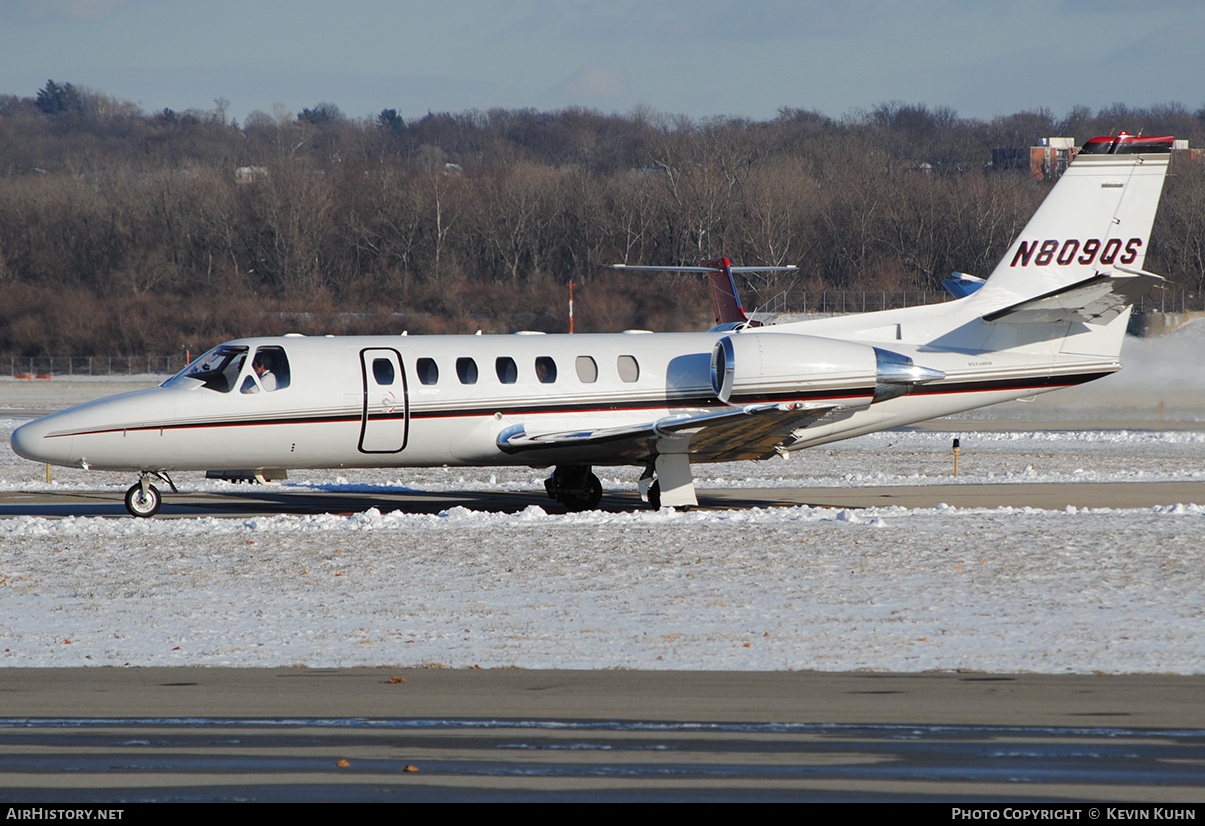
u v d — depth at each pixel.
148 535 69.62
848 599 51.12
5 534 69.94
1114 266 89.38
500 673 39.38
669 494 83.94
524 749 31.55
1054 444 140.50
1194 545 63.97
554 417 83.31
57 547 65.62
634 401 84.44
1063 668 39.44
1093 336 88.69
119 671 39.97
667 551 63.00
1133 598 51.12
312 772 29.89
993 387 87.62
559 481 88.75
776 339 83.00
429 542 66.44
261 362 80.38
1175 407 192.38
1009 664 40.00
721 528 70.62
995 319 85.88
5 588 54.91
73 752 31.53
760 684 37.72
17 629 46.50
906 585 54.16
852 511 74.81
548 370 83.69
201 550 64.50
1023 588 53.38
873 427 87.44
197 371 80.81
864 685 37.53
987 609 48.97
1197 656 41.00
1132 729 32.84
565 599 51.62
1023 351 88.25
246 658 41.59
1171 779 29.06
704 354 86.38
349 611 49.50
